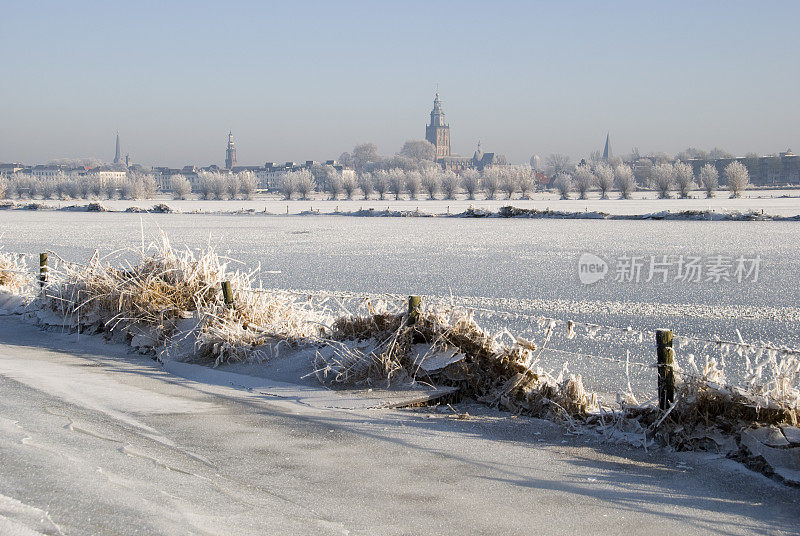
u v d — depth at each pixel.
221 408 8.02
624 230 45.44
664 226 48.94
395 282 22.05
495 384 8.90
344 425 7.45
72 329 13.02
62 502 4.51
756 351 12.09
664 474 6.20
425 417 7.95
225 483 5.44
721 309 16.78
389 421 7.68
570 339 13.16
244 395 8.77
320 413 7.93
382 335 9.76
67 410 7.34
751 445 6.49
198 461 5.99
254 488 5.41
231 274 12.94
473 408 8.62
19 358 10.79
